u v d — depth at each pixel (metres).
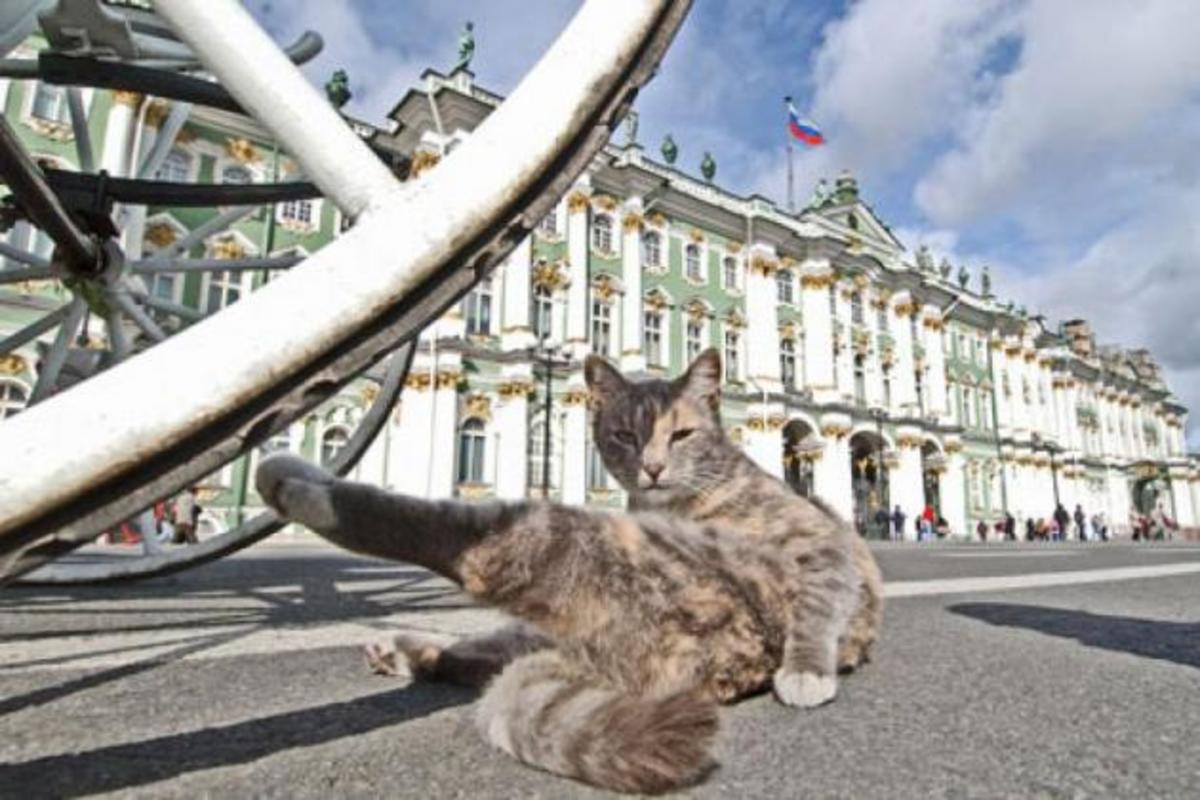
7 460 0.70
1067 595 4.21
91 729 1.26
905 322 32.59
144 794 0.96
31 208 2.32
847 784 1.03
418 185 0.96
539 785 1.00
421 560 1.06
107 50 2.18
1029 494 37.38
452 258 0.96
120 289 2.97
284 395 0.86
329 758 1.11
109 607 3.14
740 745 1.21
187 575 5.18
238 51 1.04
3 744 1.17
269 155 18.38
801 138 29.88
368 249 0.90
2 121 1.85
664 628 1.27
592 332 23.25
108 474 0.74
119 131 15.61
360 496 1.03
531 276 21.61
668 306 25.11
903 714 1.45
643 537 1.32
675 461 2.29
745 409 26.28
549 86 1.05
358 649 2.09
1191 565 7.97
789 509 2.00
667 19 1.16
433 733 1.25
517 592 1.11
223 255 17.38
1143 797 1.00
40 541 0.75
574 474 21.48
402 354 3.47
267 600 3.49
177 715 1.36
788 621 1.57
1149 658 2.14
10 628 2.46
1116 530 45.69
